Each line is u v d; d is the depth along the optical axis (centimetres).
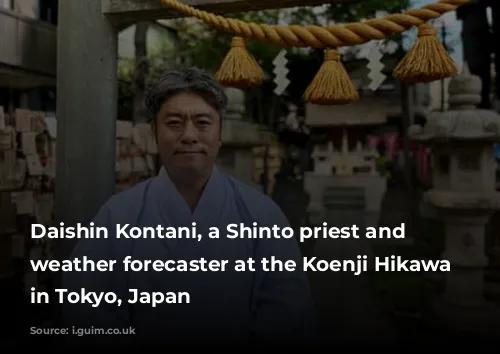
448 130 239
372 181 474
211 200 115
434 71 145
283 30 158
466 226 261
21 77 524
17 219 290
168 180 116
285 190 586
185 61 636
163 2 174
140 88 482
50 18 578
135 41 499
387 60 320
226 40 564
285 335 114
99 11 188
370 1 332
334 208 472
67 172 190
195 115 109
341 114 514
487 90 407
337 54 165
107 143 194
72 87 189
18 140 287
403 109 536
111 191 198
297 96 488
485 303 265
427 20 147
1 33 478
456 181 253
